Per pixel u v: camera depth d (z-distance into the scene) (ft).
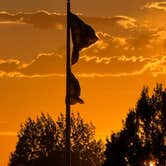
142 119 398.01
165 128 397.80
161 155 395.34
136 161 395.14
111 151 395.14
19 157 558.97
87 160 493.77
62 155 481.87
